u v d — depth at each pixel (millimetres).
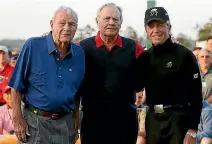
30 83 4699
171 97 4793
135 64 5035
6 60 8430
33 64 4660
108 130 5062
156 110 4852
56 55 4684
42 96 4641
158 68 4816
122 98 5039
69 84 4711
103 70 5016
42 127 4676
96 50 5020
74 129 4891
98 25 5016
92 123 5074
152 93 4883
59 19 4609
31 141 4703
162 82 4805
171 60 4773
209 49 8297
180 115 4758
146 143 4969
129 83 5059
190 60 4766
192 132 4773
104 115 5047
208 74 7586
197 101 4762
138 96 6598
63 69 4711
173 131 4766
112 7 4961
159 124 4840
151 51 4887
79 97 5074
